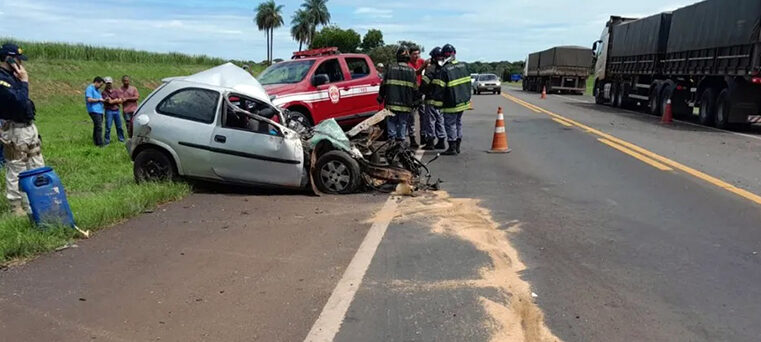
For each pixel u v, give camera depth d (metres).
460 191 7.73
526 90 49.22
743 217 6.34
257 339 3.54
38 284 4.39
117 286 4.36
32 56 33.91
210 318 3.83
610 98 25.50
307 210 6.72
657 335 3.60
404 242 5.47
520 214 6.52
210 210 6.72
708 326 3.72
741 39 14.31
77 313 3.89
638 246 5.36
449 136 10.82
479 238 5.60
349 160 7.50
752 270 4.72
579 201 7.13
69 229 5.57
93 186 8.45
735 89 14.79
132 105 13.95
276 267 4.79
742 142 12.55
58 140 14.23
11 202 6.80
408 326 3.72
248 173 7.56
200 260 4.95
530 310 3.96
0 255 4.89
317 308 3.98
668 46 19.11
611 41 25.55
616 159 10.22
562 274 4.65
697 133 14.29
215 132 7.54
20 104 6.57
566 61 39.69
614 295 4.22
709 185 7.97
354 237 5.62
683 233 5.76
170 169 7.80
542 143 12.41
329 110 11.20
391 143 8.28
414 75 9.84
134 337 3.56
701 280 4.50
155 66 42.50
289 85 10.93
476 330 3.67
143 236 5.65
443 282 4.47
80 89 28.94
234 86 7.76
